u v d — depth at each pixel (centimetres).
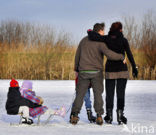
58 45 2970
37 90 1841
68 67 2858
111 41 778
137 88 1959
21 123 759
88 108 819
